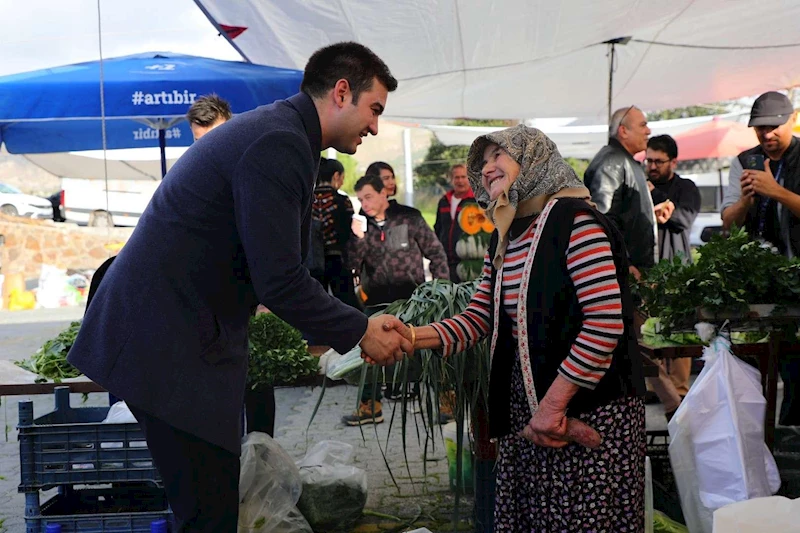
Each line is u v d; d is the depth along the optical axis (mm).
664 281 3205
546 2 4500
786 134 4328
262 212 2193
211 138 2305
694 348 3266
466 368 2943
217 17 4633
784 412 3902
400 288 5656
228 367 2330
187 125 8375
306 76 2426
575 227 2174
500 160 2260
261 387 3498
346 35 4953
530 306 2219
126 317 2254
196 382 2254
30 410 3141
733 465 2820
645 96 8156
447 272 5750
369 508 3955
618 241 2213
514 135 2248
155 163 12898
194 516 2342
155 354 2230
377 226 5672
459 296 3000
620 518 2201
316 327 2330
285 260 2219
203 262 2252
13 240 14914
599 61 6762
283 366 3393
